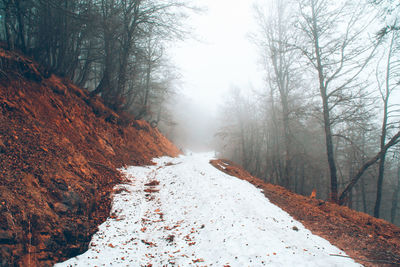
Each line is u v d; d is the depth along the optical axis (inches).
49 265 165.9
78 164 306.3
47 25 418.0
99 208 270.5
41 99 365.4
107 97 615.5
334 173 468.8
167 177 470.6
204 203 325.1
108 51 548.4
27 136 258.2
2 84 297.1
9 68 325.1
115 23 502.9
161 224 268.8
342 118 478.9
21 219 166.7
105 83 582.6
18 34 405.1
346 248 225.1
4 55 326.0
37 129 289.4
